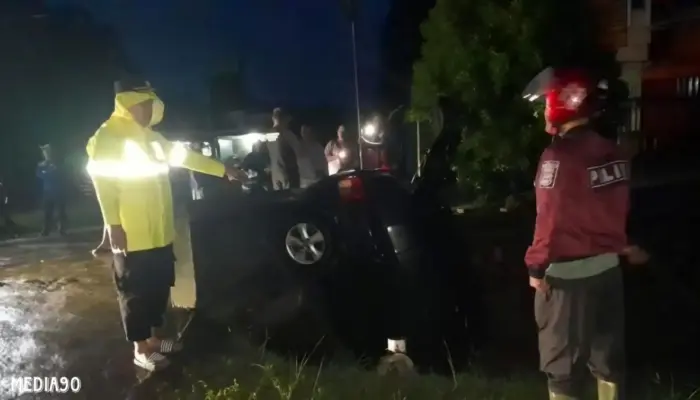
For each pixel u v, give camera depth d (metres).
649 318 6.56
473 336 5.99
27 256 11.34
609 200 3.24
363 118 15.96
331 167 12.02
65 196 14.92
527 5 11.60
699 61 17.00
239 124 26.94
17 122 25.72
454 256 7.31
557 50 11.65
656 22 17.28
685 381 4.93
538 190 3.32
